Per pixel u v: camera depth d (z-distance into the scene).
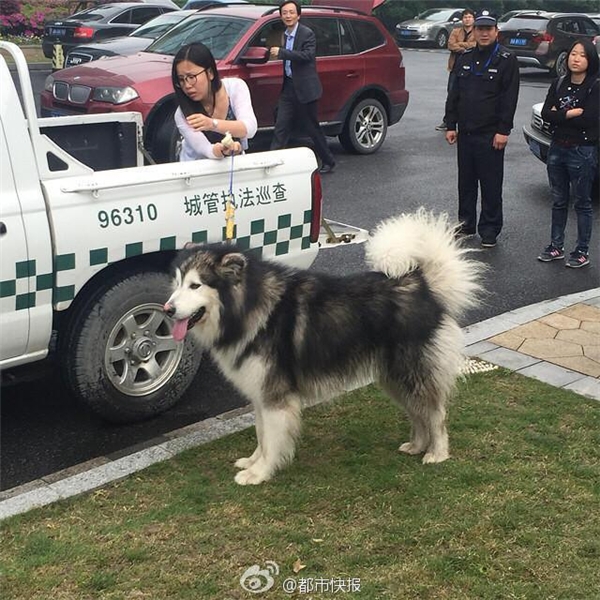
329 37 11.23
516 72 7.21
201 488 3.67
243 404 4.70
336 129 11.55
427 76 21.30
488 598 2.91
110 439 4.28
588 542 3.24
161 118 9.57
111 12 17.08
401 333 3.71
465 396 4.61
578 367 5.00
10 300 3.67
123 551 3.19
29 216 3.66
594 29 22.42
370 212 8.77
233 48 10.11
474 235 8.05
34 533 3.31
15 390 4.83
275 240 4.58
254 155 4.47
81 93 9.82
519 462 3.88
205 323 3.57
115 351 4.23
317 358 3.66
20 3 24.17
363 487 3.67
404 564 3.11
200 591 2.96
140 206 4.01
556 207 7.17
